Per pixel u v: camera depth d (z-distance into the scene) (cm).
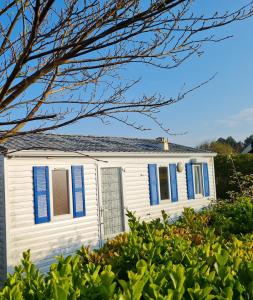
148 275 276
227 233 532
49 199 1091
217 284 280
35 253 1040
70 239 1143
